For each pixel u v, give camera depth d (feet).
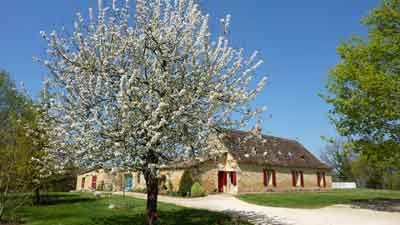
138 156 30.91
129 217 45.88
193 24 35.55
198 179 90.58
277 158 111.55
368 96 58.90
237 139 37.76
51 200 69.97
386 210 57.47
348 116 62.34
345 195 87.51
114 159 30.68
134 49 34.32
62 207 57.26
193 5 36.60
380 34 62.44
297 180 116.67
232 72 36.17
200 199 77.25
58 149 32.07
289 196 82.69
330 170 131.23
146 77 35.24
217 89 34.83
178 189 91.30
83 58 33.45
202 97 35.14
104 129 29.94
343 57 65.77
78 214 48.91
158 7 35.55
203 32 34.78
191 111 33.71
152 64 35.58
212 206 62.80
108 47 33.94
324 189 123.95
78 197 77.61
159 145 31.96
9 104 79.00
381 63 61.82
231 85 36.40
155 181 35.53
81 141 30.01
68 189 115.55
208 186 92.84
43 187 62.95
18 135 46.91
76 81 32.71
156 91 33.73
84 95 31.99
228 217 47.01
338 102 62.75
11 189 47.78
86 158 30.50
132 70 33.30
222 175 97.60
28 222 42.68
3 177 45.06
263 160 104.47
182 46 36.40
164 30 36.22
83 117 31.96
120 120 30.09
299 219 47.11
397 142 58.44
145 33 34.78
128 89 29.37
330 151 186.39
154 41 35.27
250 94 36.06
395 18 61.82
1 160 44.93
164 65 35.88
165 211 51.83
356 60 63.05
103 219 44.29
